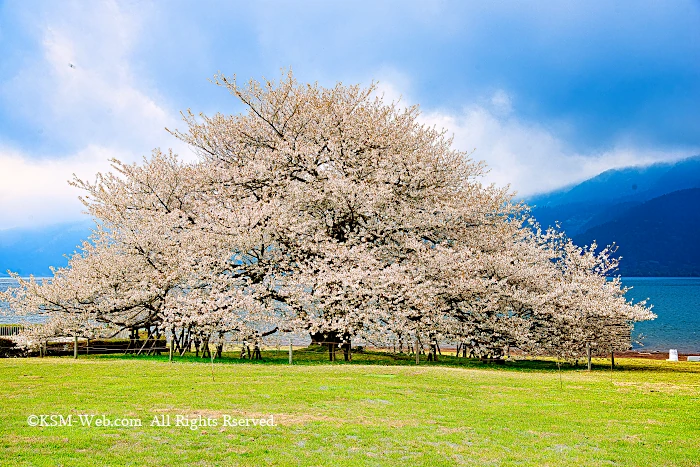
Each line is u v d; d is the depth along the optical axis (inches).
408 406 451.8
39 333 885.8
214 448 317.1
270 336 896.3
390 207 964.0
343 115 1026.7
